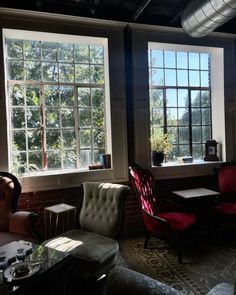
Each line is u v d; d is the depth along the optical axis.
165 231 2.80
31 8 3.25
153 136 3.90
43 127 3.54
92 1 3.17
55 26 3.29
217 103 4.29
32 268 1.71
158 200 3.31
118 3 3.43
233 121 4.20
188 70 4.27
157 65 4.10
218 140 4.32
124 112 3.65
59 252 2.00
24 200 3.25
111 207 2.65
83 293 2.16
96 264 2.10
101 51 3.78
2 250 1.98
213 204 3.28
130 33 3.65
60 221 3.38
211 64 4.36
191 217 3.04
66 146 3.66
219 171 3.82
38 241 2.52
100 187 2.81
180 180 3.95
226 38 4.11
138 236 3.57
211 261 2.80
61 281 1.86
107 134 3.74
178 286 2.34
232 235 3.50
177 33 3.84
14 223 2.63
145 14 3.72
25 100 3.47
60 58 3.62
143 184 3.15
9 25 3.11
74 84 3.68
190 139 4.30
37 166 3.52
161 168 3.81
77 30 3.39
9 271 1.68
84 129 3.74
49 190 3.35
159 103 4.12
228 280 2.42
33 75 3.50
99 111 3.80
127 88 3.70
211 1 2.75
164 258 2.89
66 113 3.65
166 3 3.49
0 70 3.12
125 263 2.79
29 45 3.48
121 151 3.65
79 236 2.51
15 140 3.44
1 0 3.14
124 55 3.66
